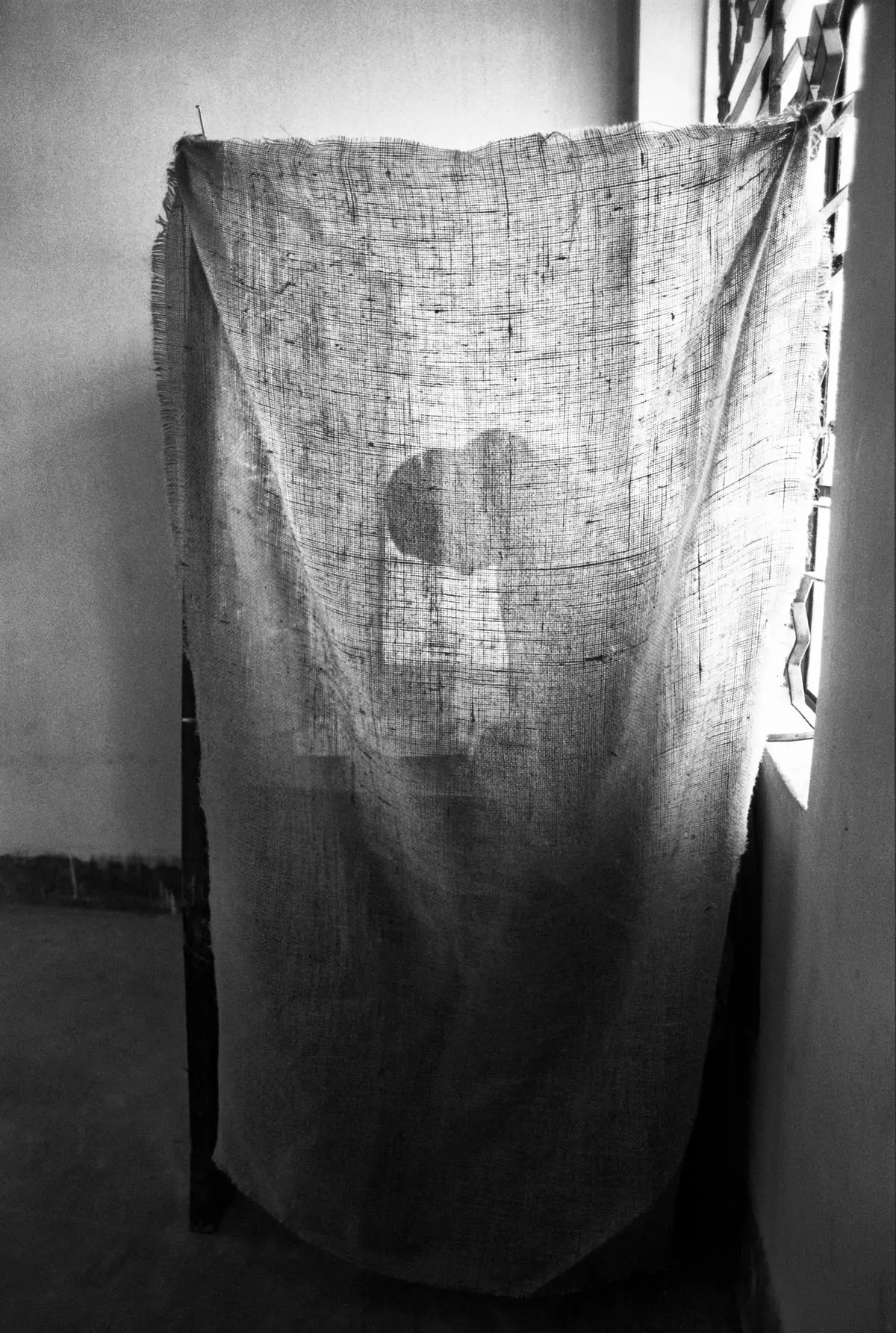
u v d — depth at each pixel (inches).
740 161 60.1
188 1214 82.6
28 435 131.9
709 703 65.3
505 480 65.2
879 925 44.2
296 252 64.6
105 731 137.3
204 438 68.1
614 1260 72.6
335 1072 72.5
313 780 70.1
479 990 70.2
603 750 66.8
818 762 56.3
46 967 124.3
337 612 67.9
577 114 118.7
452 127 120.6
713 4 108.3
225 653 70.1
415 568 66.7
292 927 71.6
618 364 63.2
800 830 60.7
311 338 65.4
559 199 61.9
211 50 121.7
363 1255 73.8
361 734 68.9
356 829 69.9
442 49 118.8
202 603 70.1
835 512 53.8
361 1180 73.1
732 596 64.2
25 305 129.1
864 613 47.8
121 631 135.0
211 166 64.6
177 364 67.7
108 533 133.0
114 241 126.6
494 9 117.3
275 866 71.3
